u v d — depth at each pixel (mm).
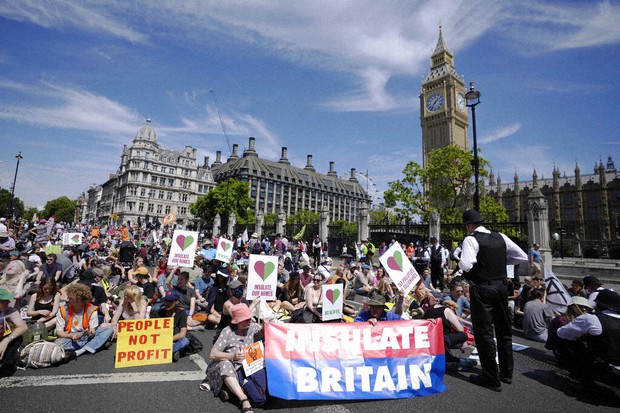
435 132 86188
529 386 4730
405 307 7160
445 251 14078
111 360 5574
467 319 7652
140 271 8945
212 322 7547
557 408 4086
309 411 3967
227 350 4355
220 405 4039
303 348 4375
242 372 4199
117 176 106375
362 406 4117
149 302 8094
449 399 4312
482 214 31516
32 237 22641
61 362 5340
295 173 134375
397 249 5988
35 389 4328
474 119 14367
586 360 4551
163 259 10938
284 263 14453
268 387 4086
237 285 6844
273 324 4398
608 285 13766
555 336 5250
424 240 21406
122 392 4332
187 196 100188
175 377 4898
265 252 21875
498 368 5031
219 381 4215
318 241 19750
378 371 4449
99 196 144500
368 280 12336
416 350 4645
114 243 23969
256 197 118688
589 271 15055
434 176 33875
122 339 5336
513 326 8414
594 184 84625
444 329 5785
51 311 6730
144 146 92750
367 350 4523
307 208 134375
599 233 82312
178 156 100312
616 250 44188
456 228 21125
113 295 8969
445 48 87812
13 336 4730
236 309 4445
